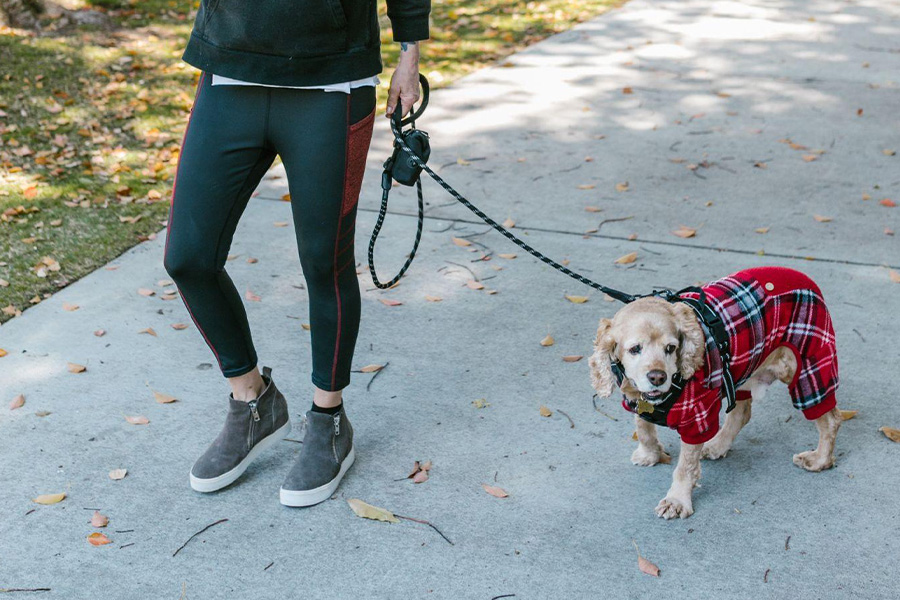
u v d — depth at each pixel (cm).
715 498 286
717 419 267
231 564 262
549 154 594
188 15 954
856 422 320
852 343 367
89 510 283
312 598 249
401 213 507
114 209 516
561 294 417
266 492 293
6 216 498
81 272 441
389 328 390
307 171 255
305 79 245
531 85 748
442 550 266
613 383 265
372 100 261
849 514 277
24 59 783
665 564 259
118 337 384
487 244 468
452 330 388
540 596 248
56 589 252
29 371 358
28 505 285
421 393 344
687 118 661
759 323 266
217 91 252
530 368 359
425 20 265
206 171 255
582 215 500
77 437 318
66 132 634
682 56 834
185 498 289
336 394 289
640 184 542
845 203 507
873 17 990
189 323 396
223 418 330
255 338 383
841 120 648
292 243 475
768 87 733
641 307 257
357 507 282
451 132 638
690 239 468
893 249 449
